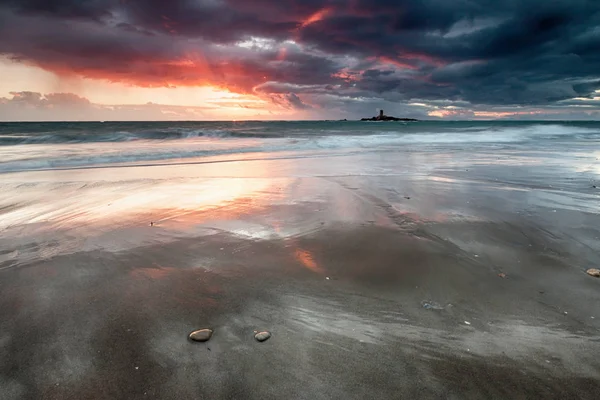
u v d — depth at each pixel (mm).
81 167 11719
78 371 2451
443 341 2768
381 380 2359
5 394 2242
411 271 4016
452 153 16266
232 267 4145
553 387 2287
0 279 3846
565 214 6195
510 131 34344
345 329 2939
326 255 4477
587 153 15945
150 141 20844
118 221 5895
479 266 4137
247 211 6445
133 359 2570
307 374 2412
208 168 11523
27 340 2787
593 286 3633
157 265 4211
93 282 3783
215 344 2736
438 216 6082
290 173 10516
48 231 5418
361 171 10883
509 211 6379
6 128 35094
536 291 3543
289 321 3053
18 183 8750
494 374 2404
